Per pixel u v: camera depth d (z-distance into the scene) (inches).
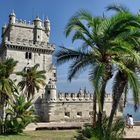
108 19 808.9
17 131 1620.3
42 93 2723.9
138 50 861.2
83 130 821.9
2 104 1829.5
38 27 2918.3
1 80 1756.9
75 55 850.1
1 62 1829.5
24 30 2866.6
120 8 879.7
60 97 2701.8
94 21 814.5
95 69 761.6
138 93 767.1
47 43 2864.2
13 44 2691.9
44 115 2650.1
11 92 1782.7
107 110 2945.4
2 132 1611.7
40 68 2805.1
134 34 801.6
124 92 994.1
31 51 2783.0
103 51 808.9
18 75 2586.1
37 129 1829.5
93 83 738.2
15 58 2699.3
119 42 775.1
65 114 2706.7
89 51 836.6
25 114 1662.2
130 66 854.5
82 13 820.0
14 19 2834.6
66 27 836.6
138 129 1502.2
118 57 824.3
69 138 1360.7
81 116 2787.9
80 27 828.6
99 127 784.3
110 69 819.4
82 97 2827.3
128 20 754.2
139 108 798.5
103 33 802.2
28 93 2330.2
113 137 791.7
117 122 852.6
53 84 2669.8
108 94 2979.8
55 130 1803.6
